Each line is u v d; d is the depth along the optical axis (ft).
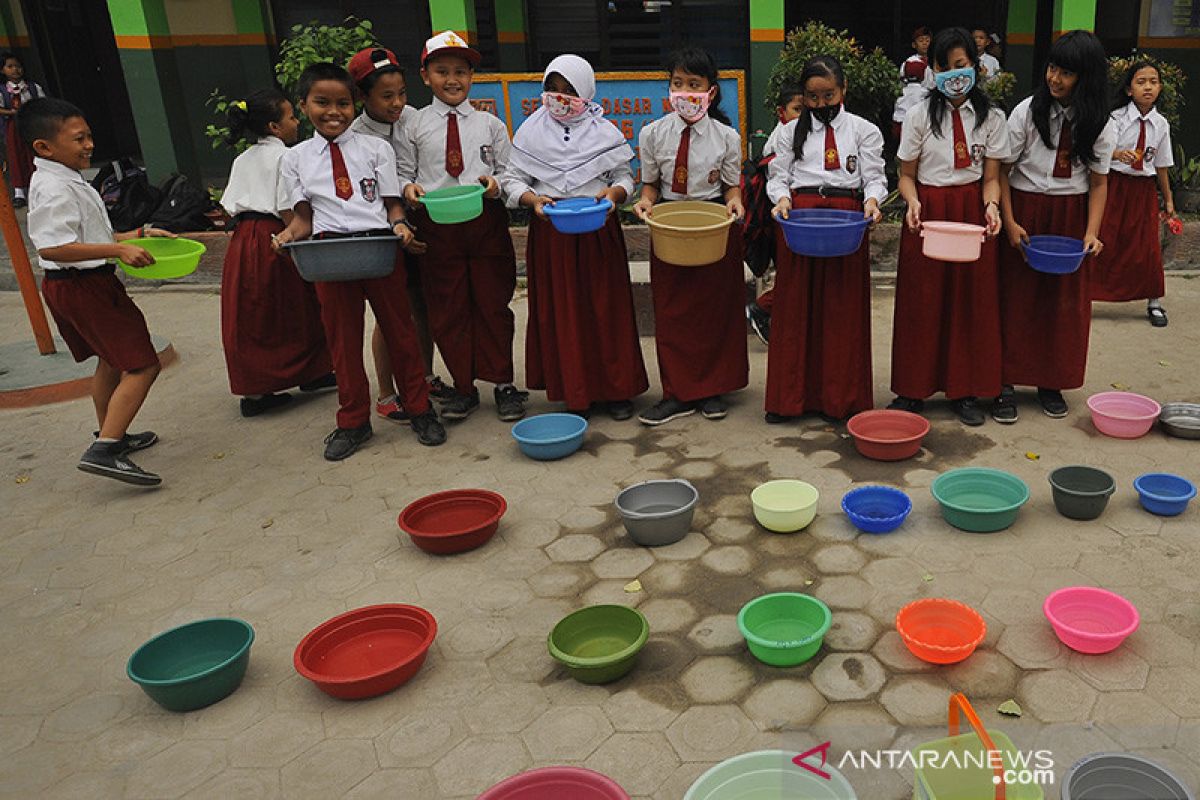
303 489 12.55
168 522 11.85
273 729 7.99
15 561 11.12
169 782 7.47
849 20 32.96
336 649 8.80
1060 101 12.16
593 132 13.24
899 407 13.73
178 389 16.88
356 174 12.52
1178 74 24.16
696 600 9.43
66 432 15.16
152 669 8.68
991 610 8.89
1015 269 12.82
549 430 13.48
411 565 10.45
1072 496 10.28
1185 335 16.76
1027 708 7.59
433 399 15.42
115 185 24.89
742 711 7.80
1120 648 8.24
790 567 9.90
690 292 13.26
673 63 12.73
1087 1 23.79
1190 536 9.98
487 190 13.02
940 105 12.10
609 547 10.57
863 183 12.82
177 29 33.12
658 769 7.24
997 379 12.96
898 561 9.86
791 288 12.82
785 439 13.14
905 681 8.02
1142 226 16.92
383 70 12.58
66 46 38.58
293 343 15.21
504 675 8.48
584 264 13.26
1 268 25.29
